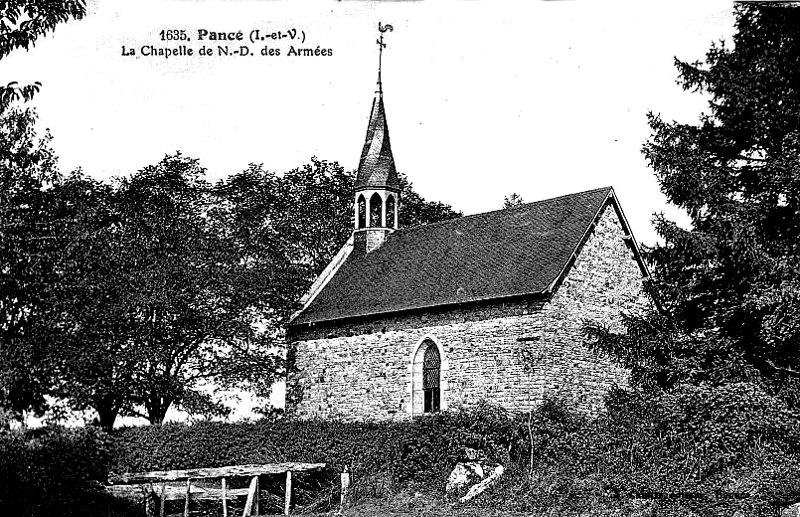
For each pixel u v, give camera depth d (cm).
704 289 2744
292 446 2641
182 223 3544
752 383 2266
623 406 2409
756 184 2680
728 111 2742
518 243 3102
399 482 2422
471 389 2867
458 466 2334
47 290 2647
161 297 3225
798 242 2508
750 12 2712
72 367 2866
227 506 2394
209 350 3525
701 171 2647
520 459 2306
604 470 2044
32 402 2739
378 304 3222
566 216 3081
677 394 2225
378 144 3812
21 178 2566
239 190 4516
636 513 1767
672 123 2825
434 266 3269
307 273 3800
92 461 2023
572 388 2775
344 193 5259
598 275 2952
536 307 2742
